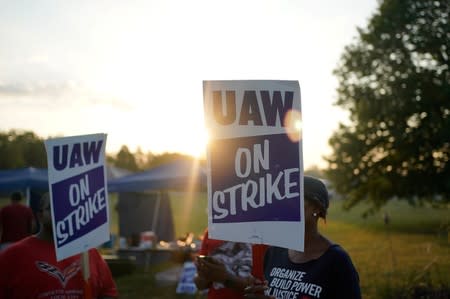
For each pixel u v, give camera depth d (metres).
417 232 29.42
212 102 2.75
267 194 2.74
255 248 3.81
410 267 10.53
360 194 34.69
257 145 2.76
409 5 31.89
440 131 30.39
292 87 2.73
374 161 33.94
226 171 2.75
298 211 2.69
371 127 33.50
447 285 8.23
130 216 18.45
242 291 3.23
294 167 2.71
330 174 35.44
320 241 2.94
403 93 31.58
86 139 3.67
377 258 13.77
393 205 76.69
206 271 3.24
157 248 16.11
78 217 3.59
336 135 35.22
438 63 32.06
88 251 3.92
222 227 2.74
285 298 2.92
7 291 3.60
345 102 34.16
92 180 3.71
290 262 3.01
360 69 33.31
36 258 3.64
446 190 32.59
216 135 2.75
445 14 31.61
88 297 3.61
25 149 68.69
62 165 3.54
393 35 32.12
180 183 15.11
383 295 8.35
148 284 13.05
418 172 32.91
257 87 2.75
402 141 31.81
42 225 3.74
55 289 3.62
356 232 30.06
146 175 15.77
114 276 14.32
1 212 11.50
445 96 30.39
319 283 2.82
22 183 15.70
